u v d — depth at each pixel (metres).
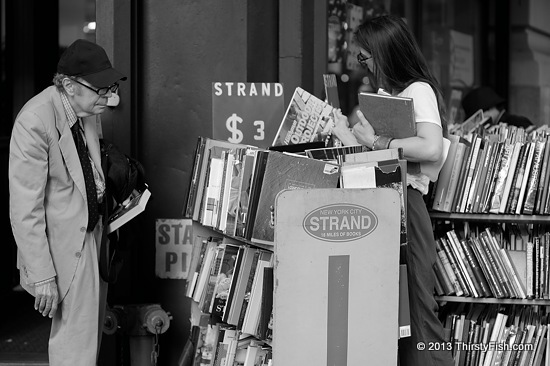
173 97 5.97
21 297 8.45
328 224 4.52
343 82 6.55
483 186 5.25
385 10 7.84
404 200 4.70
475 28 10.29
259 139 5.61
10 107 8.58
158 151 5.98
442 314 5.57
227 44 5.95
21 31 8.61
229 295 4.88
